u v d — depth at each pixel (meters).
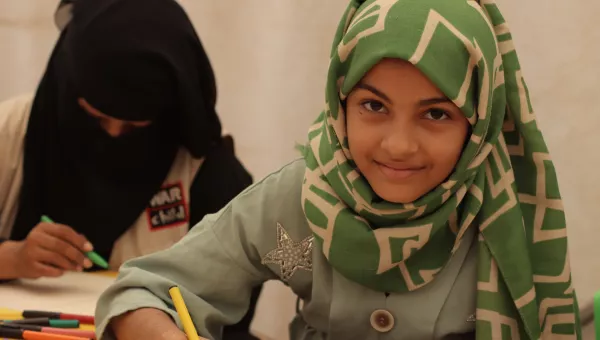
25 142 1.20
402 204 0.70
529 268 0.75
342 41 0.70
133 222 1.18
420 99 0.66
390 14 0.67
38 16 1.57
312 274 0.78
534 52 1.25
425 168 0.68
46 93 1.20
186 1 1.52
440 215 0.72
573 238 1.23
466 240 0.77
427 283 0.76
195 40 1.18
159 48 1.12
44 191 1.20
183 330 0.73
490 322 0.74
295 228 0.78
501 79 0.73
